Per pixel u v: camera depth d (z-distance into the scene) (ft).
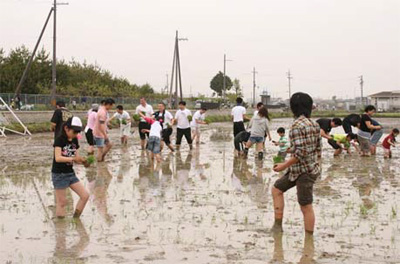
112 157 52.42
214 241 21.03
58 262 18.35
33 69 197.57
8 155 54.95
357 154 55.83
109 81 242.99
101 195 31.17
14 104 129.90
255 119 51.11
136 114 60.39
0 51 206.80
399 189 33.12
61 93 199.52
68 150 24.93
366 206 27.76
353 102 411.95
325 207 27.48
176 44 184.44
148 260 18.57
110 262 18.34
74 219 24.90
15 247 20.25
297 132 21.06
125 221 24.48
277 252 19.49
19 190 33.06
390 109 361.10
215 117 175.83
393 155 55.42
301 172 21.56
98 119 47.11
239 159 51.55
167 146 63.41
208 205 28.14
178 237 21.65
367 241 20.97
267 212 26.32
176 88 187.01
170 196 30.83
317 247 20.13
